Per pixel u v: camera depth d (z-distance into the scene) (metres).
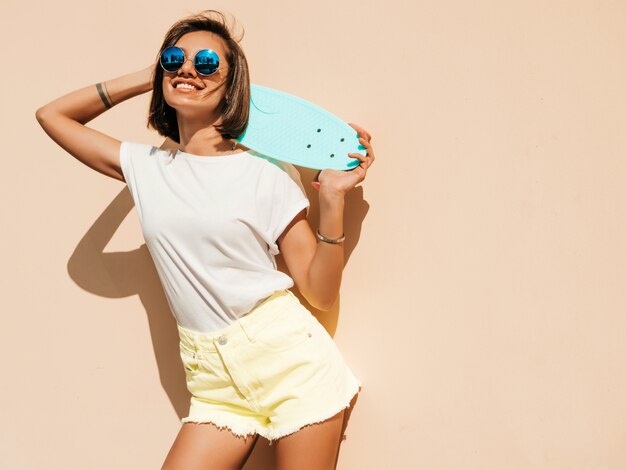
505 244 1.95
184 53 1.83
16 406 2.31
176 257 1.77
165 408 2.20
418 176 2.02
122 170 1.88
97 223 2.28
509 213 1.95
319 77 2.12
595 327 1.89
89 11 2.33
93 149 1.90
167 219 1.75
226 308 1.75
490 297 1.96
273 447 2.10
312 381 1.75
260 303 1.77
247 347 1.74
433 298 2.00
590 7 1.92
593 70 1.92
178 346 2.19
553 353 1.92
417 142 2.02
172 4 2.26
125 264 2.25
